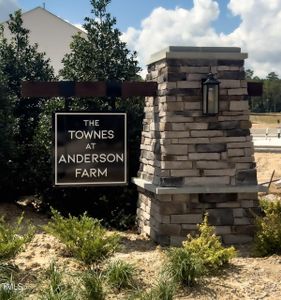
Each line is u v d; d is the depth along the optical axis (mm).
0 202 5520
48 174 5270
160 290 2695
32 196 5828
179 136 3969
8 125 5383
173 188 3922
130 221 4961
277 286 3002
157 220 4086
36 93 4094
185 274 2928
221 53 4020
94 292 2672
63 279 2912
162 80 4094
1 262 3082
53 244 3943
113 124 4180
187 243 3395
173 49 4000
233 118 4031
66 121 4125
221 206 4055
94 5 5914
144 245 4098
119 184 4191
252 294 2879
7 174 5355
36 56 6707
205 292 2877
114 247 3336
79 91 4133
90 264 3229
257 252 3688
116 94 4176
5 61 6473
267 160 10305
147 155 4465
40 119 5770
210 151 4000
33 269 3205
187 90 3984
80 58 5867
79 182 4141
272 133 19047
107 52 5871
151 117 4387
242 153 4039
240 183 4035
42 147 5371
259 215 4105
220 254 3258
